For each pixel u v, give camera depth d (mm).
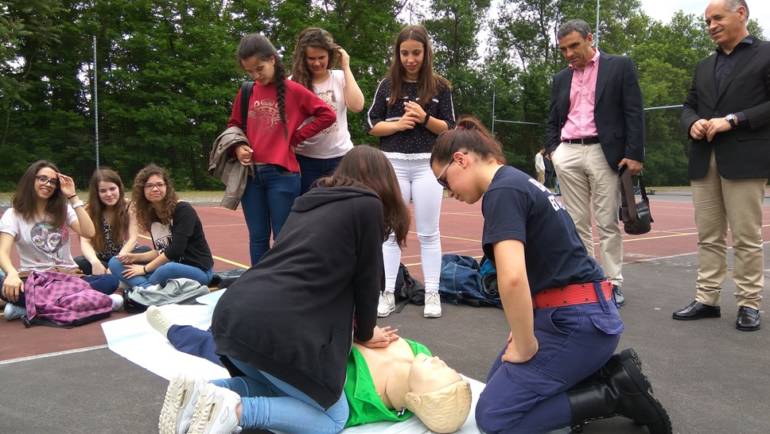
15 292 4086
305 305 2172
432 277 4316
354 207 2342
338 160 4488
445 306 4625
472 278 4684
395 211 2656
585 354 2287
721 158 3895
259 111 4098
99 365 3205
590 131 4629
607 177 4582
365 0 29250
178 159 25953
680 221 12805
